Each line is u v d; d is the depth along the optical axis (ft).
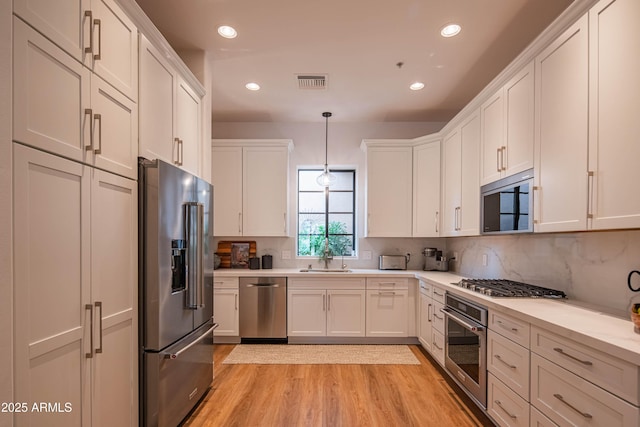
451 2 7.47
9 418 3.59
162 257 6.34
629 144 4.88
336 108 13.80
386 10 7.76
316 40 8.98
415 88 11.87
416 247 15.20
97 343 4.94
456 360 8.98
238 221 14.26
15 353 3.67
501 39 8.92
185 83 8.37
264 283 13.17
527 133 7.48
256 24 8.29
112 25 5.45
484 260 11.55
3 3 3.57
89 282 4.84
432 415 7.97
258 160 14.35
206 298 8.66
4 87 3.58
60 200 4.34
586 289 6.98
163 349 6.40
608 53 5.26
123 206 5.72
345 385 9.53
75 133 4.61
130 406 5.85
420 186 13.85
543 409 5.46
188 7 7.64
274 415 7.95
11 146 3.66
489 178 9.34
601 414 4.32
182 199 7.18
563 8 7.63
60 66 4.35
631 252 5.94
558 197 6.42
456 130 11.80
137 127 6.20
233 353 12.09
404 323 13.07
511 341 6.40
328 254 14.88
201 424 7.55
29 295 3.86
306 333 13.08
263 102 13.16
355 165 15.52
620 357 3.99
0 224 3.53
